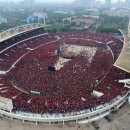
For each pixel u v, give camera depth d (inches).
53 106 3366.1
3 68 4997.5
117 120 3405.5
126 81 3973.9
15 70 4926.2
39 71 4859.7
